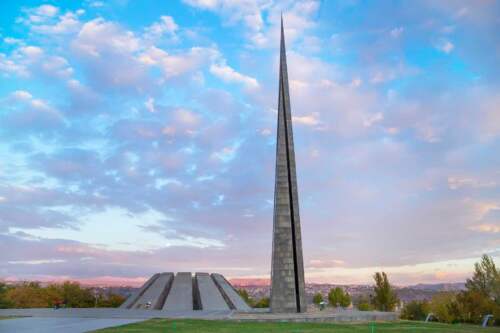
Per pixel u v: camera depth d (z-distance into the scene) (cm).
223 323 2403
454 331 2211
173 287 4309
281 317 2686
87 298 7012
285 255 3322
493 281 5009
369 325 2441
